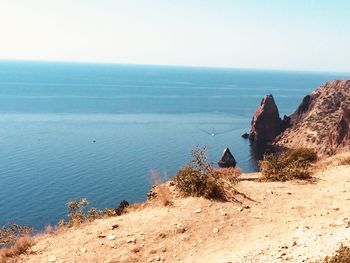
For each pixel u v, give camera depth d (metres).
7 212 68.62
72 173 93.06
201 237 12.05
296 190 16.31
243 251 10.79
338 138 87.62
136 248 11.56
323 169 20.84
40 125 166.62
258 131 140.00
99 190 80.56
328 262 8.45
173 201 14.88
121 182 86.06
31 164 101.00
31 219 65.56
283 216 13.36
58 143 128.62
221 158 102.69
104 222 13.83
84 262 11.00
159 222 13.12
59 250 11.85
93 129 158.88
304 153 24.77
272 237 11.63
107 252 11.47
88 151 117.44
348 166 20.80
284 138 136.50
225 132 157.88
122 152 116.31
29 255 11.77
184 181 15.69
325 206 14.15
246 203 14.54
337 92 157.50
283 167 19.50
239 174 20.28
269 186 16.84
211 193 15.02
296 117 152.25
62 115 199.50
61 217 66.62
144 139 137.88
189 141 135.75
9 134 143.25
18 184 84.12
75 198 75.44
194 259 10.84
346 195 15.30
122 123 177.25
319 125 132.75
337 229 11.25
